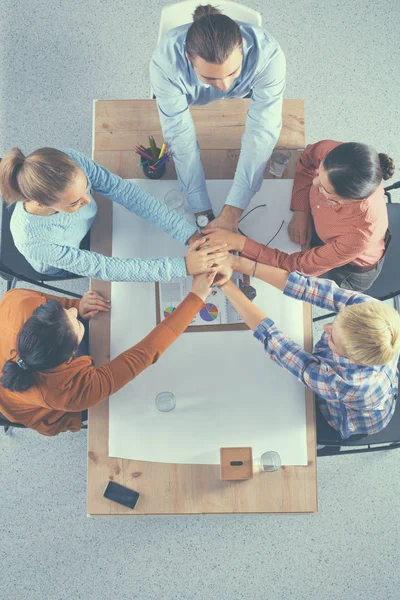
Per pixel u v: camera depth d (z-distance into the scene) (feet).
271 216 6.15
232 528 7.97
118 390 5.72
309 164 6.06
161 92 5.33
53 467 8.20
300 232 6.10
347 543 7.92
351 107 9.27
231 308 5.84
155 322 5.89
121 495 5.61
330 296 5.63
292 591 7.82
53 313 5.19
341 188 5.06
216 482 5.62
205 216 5.98
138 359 5.44
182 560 7.91
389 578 7.84
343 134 9.20
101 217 6.15
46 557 7.95
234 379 5.74
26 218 5.52
